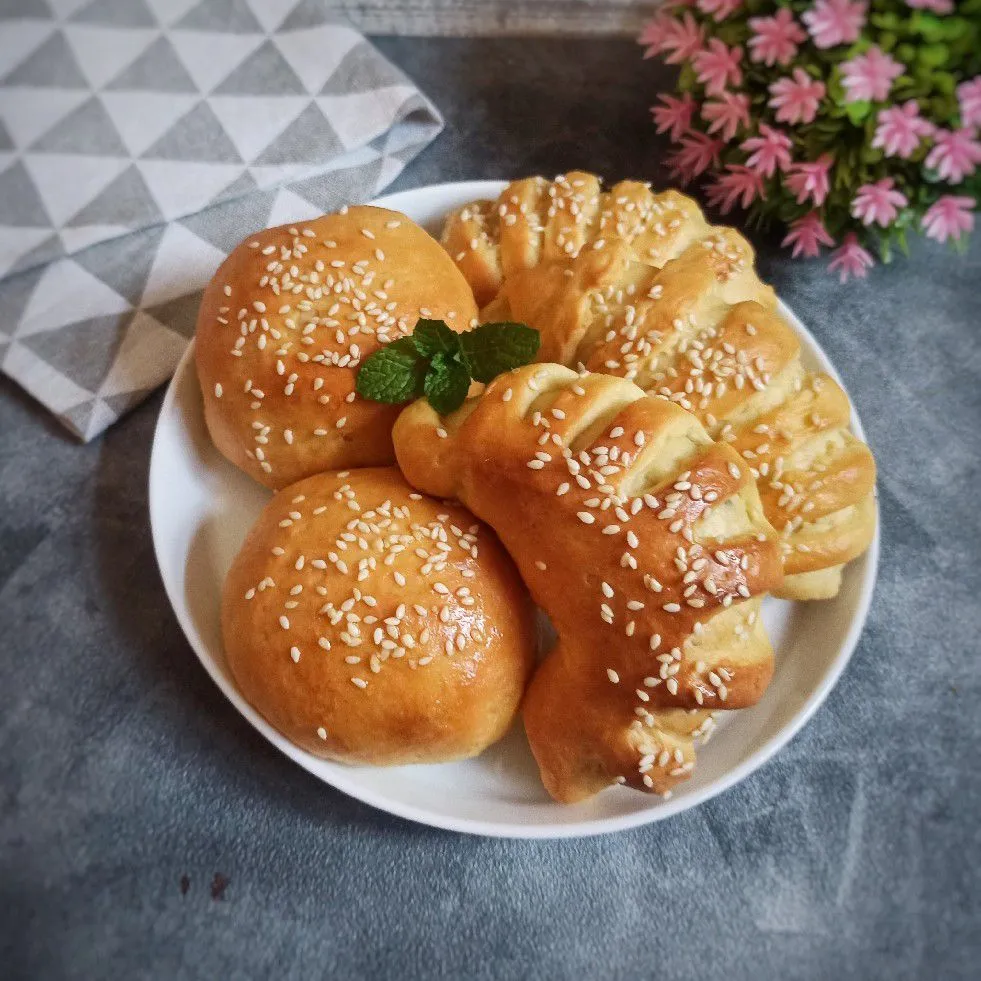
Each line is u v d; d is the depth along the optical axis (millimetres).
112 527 329
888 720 314
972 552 339
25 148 370
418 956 281
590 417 267
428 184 394
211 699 306
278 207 376
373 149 390
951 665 323
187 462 316
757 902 290
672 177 388
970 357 372
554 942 284
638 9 419
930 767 309
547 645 305
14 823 289
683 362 289
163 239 366
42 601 317
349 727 267
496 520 275
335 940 282
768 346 288
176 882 285
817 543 284
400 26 421
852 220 362
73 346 345
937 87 308
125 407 341
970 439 357
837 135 332
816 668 292
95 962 276
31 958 276
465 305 315
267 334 299
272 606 274
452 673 269
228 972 277
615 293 298
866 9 304
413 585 272
